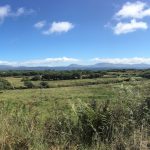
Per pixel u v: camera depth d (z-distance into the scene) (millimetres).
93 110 6020
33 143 5043
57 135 5453
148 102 6359
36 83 75938
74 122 5801
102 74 87625
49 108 6695
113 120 5746
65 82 85688
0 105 6469
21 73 117688
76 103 6621
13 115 5855
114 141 5180
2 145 4848
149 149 4961
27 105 6828
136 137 5234
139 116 6090
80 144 5195
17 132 5191
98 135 5410
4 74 113562
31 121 5676
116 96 6453
